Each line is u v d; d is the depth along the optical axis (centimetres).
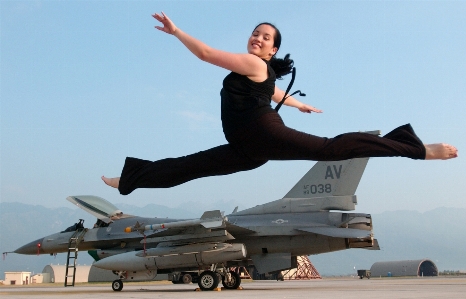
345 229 1966
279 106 395
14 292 1769
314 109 469
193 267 1916
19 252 2469
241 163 359
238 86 338
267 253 2081
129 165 384
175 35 327
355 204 2066
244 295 1218
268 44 369
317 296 1071
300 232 2019
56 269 5484
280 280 4125
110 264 1945
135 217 2395
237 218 2156
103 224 2389
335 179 2134
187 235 1908
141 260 1917
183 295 1288
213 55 326
